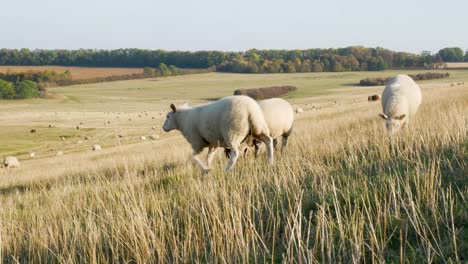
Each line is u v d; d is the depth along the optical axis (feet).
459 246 14.62
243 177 28.89
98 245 19.33
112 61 615.16
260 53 627.46
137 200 25.41
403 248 15.49
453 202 17.79
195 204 21.89
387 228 16.79
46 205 32.53
